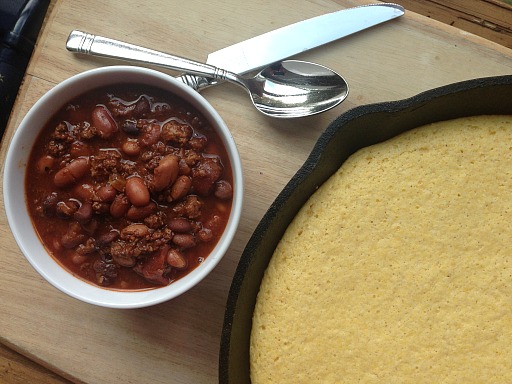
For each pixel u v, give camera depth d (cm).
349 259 26
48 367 30
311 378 26
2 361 31
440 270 26
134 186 25
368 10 29
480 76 29
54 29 30
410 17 29
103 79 26
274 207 24
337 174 27
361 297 26
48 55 30
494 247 26
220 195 26
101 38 29
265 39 29
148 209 26
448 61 29
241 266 24
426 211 26
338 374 26
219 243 26
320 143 25
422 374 25
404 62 29
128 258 25
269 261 27
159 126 26
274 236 26
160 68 30
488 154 26
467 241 26
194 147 26
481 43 29
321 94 29
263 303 27
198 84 29
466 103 26
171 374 29
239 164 26
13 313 30
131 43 30
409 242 26
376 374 25
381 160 27
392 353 25
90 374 29
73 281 26
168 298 25
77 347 29
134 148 26
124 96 26
